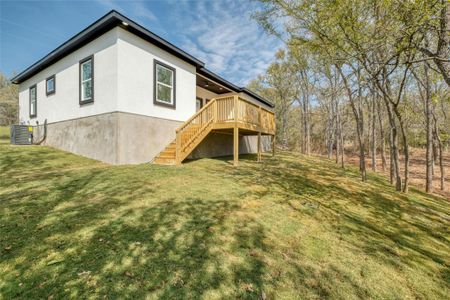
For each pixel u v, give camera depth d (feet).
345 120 66.08
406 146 24.48
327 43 20.99
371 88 37.42
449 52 13.73
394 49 17.11
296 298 6.93
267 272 8.00
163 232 9.95
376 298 7.41
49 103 33.32
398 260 9.87
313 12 19.62
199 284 7.06
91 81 26.00
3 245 8.19
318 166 38.55
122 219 10.79
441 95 31.19
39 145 33.40
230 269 7.94
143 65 26.05
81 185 15.44
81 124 27.43
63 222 10.10
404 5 14.07
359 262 9.34
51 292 6.26
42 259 7.58
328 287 7.61
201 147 34.91
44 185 15.12
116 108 23.35
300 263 8.79
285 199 16.37
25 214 10.66
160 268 7.61
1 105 97.55
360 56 19.47
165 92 29.19
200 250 8.89
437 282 8.61
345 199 18.65
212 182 18.61
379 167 52.75
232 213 12.78
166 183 17.17
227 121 28.68
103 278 6.92
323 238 11.12
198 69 34.99
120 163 23.48
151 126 26.91
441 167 32.40
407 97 36.68
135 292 6.49
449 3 12.30
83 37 25.63
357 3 17.48
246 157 40.81
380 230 13.19
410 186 30.55
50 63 32.73
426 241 12.33
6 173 18.57
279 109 101.45
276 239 10.45
